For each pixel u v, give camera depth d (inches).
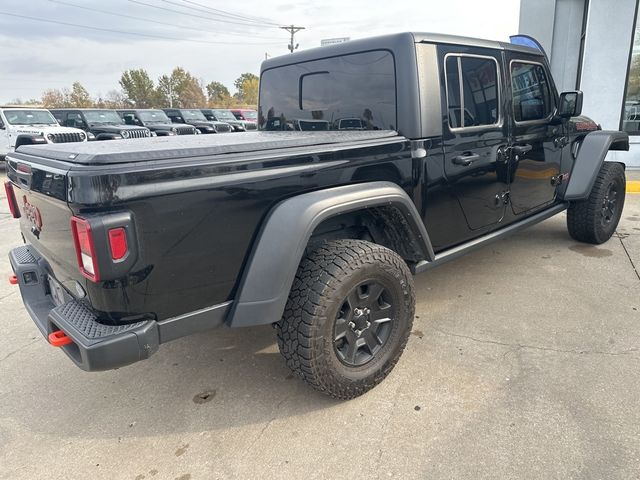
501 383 104.9
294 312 90.4
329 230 108.8
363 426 93.4
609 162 188.7
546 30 401.1
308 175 91.6
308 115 137.9
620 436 87.5
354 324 98.0
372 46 116.1
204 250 80.7
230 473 83.7
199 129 813.2
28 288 108.7
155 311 78.7
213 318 85.7
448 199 121.8
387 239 116.4
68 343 81.1
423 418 94.7
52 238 88.5
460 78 120.8
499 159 135.8
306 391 106.0
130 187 71.2
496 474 80.3
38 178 82.4
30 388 112.0
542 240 204.5
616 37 337.4
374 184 100.3
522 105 145.3
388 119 114.9
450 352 118.3
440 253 127.6
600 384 103.1
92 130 652.7
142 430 96.0
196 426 96.4
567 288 154.1
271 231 86.0
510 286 157.2
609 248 191.9
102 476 84.5
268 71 149.6
